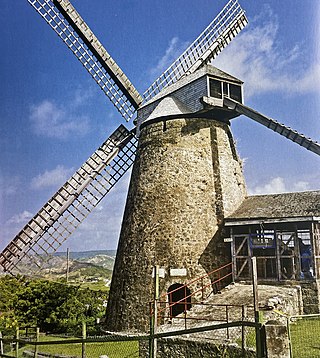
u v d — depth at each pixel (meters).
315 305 18.84
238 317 14.80
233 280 20.92
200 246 21.59
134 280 21.48
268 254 22.02
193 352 12.38
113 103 26.02
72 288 27.20
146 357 13.83
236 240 22.06
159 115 23.66
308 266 20.94
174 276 20.91
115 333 20.98
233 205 23.08
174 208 22.03
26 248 23.20
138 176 23.55
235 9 28.91
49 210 23.81
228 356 11.27
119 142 26.06
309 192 22.16
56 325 24.89
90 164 25.20
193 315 16.50
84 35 24.83
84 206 24.91
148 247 21.70
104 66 25.64
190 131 23.30
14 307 25.38
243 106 21.84
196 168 22.80
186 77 24.55
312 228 19.55
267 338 6.29
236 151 25.05
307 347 11.52
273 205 21.75
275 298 16.22
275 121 20.41
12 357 11.90
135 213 22.81
